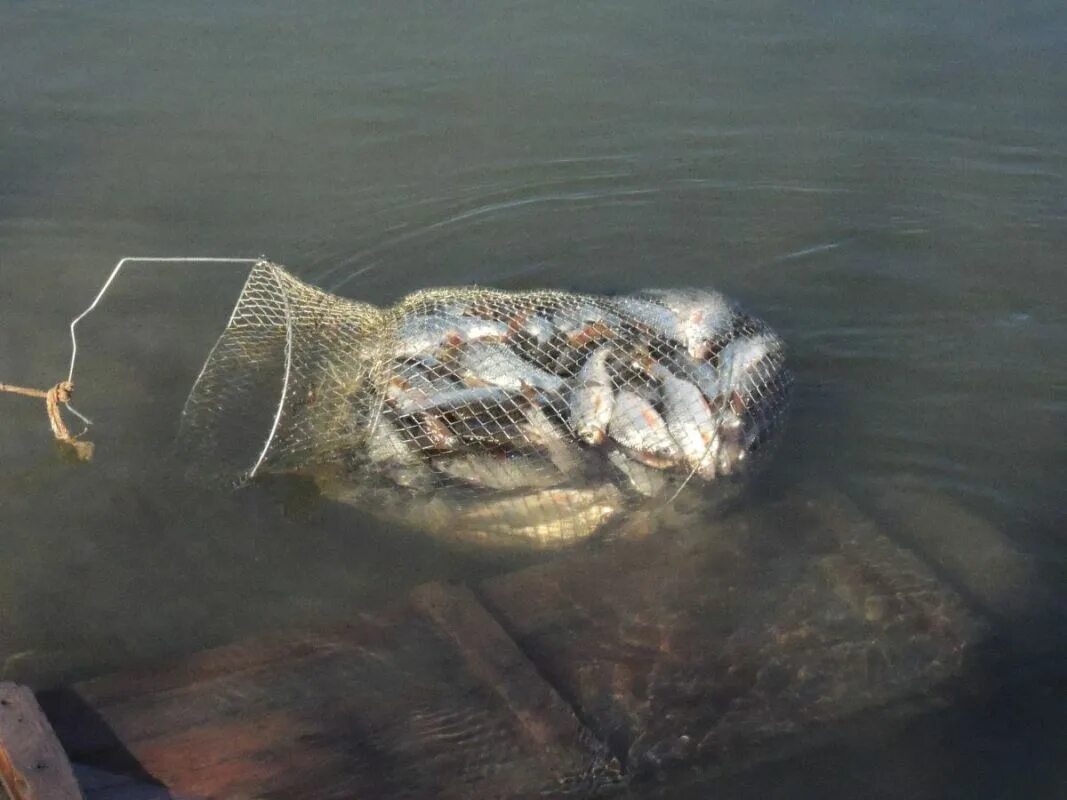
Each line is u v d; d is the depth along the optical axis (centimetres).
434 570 244
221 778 206
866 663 225
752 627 230
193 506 254
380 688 219
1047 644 228
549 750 212
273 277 276
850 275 318
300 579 242
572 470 253
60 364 285
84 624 234
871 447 268
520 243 334
